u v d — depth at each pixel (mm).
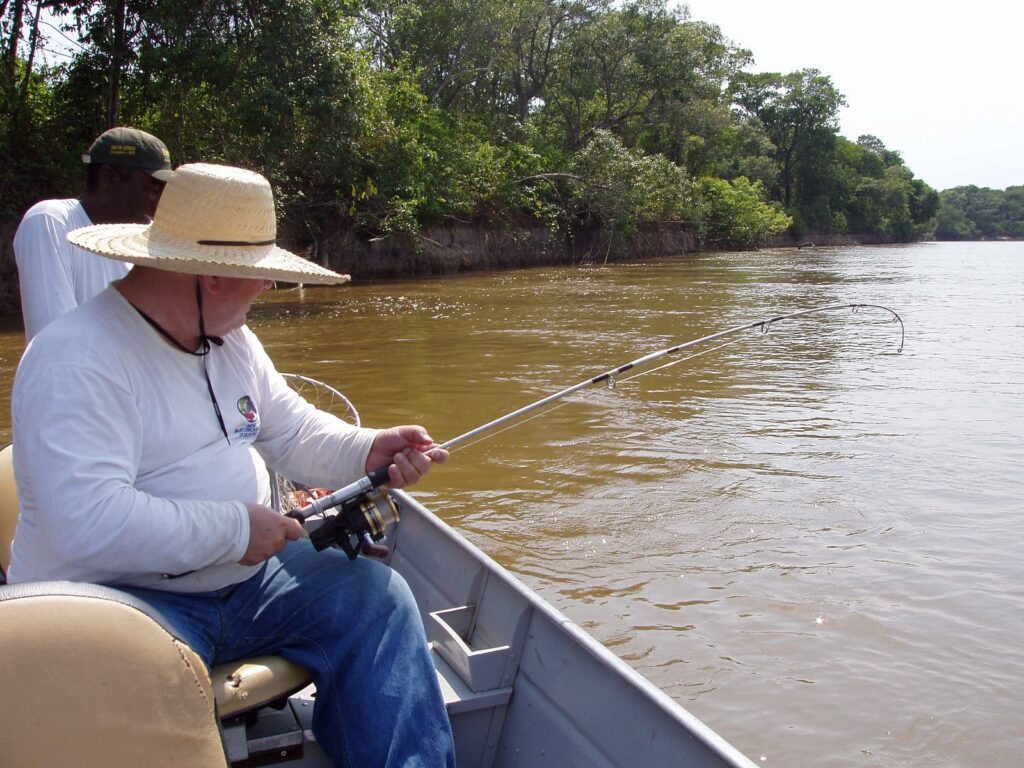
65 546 1706
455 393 8203
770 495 5441
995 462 6062
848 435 6766
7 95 15164
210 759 1626
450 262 24969
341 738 1984
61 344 1774
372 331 12469
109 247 1866
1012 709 3289
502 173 26906
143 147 2912
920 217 88312
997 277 24859
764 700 3338
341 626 2027
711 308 15648
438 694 2016
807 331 12758
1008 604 4051
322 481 2354
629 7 35656
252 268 1868
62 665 1509
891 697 3365
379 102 18922
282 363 9797
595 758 2033
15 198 15086
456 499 5383
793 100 64938
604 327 12984
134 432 1826
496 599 2533
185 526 1798
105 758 1532
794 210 60656
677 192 34281
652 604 4066
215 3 15797
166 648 1591
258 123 15992
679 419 7266
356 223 21078
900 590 4184
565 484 5652
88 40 15383
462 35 28719
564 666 2182
